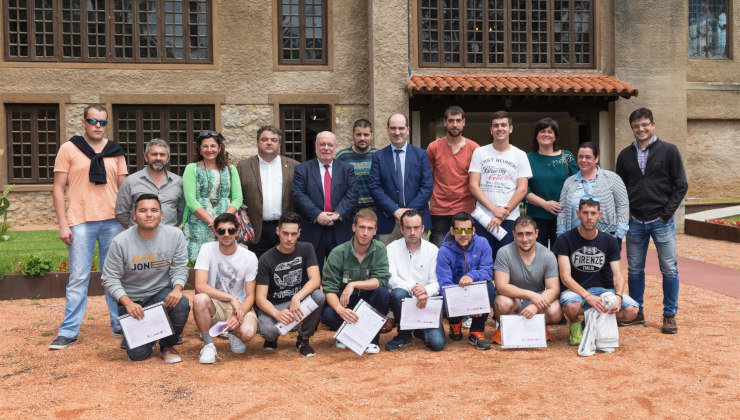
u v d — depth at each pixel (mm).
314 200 5945
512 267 5277
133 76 12156
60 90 11969
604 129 12703
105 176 5434
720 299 6891
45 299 7355
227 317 5027
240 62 12477
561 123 18078
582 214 5098
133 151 12391
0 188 11820
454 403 3842
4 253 8898
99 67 12062
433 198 6414
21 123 12023
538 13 12844
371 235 5004
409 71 12281
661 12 12812
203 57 12461
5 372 4582
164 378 4414
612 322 4961
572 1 12891
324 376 4430
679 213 12891
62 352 5129
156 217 4852
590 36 12922
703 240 11875
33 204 12047
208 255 5062
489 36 12773
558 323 5391
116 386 4238
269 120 12617
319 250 6012
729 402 3809
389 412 3707
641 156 5750
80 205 5379
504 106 12484
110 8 12094
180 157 12492
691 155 14141
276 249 5074
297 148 12875
